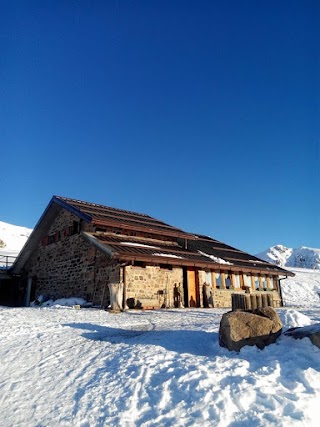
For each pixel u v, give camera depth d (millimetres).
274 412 4629
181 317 11938
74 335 8609
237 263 22031
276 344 6617
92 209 20891
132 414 4895
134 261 16625
